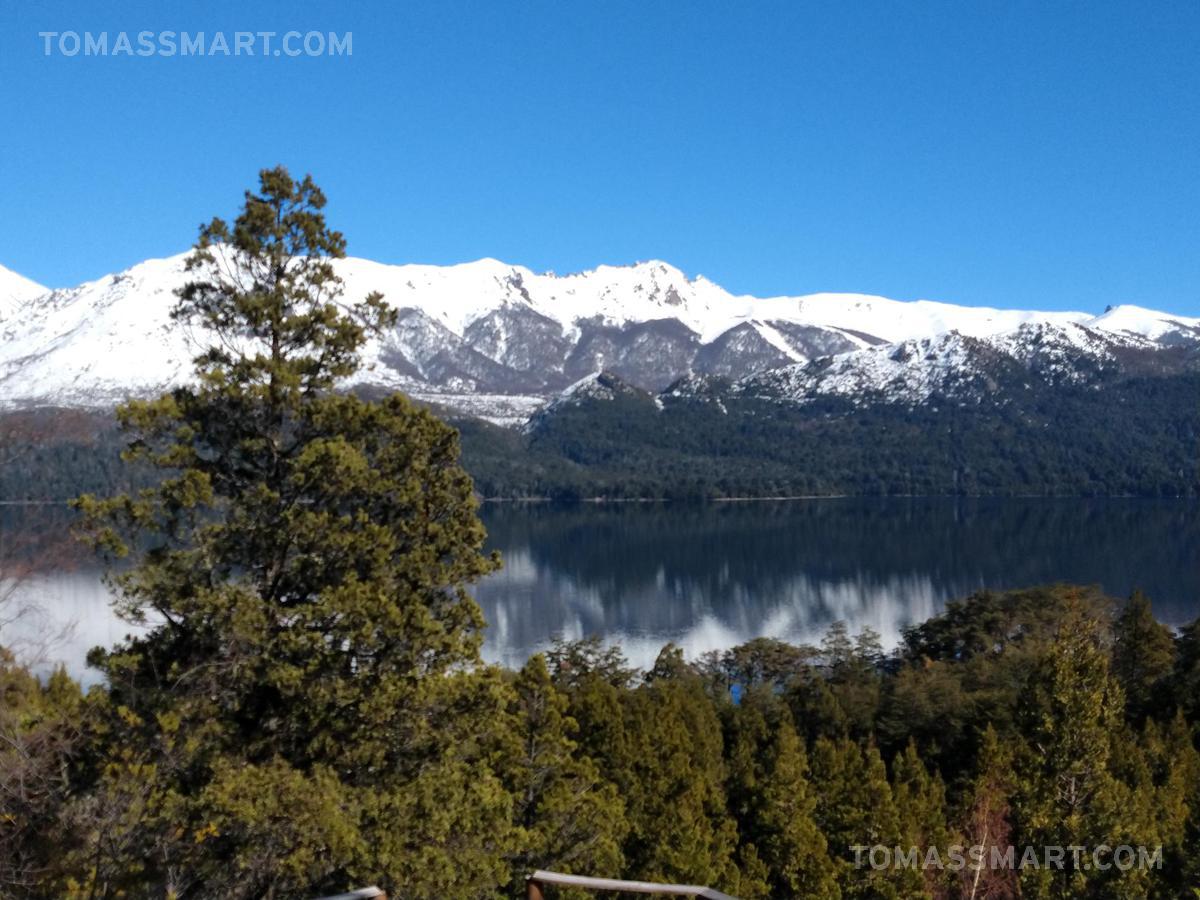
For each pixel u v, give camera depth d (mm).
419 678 18250
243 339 19688
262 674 17344
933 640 86562
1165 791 37500
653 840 31938
